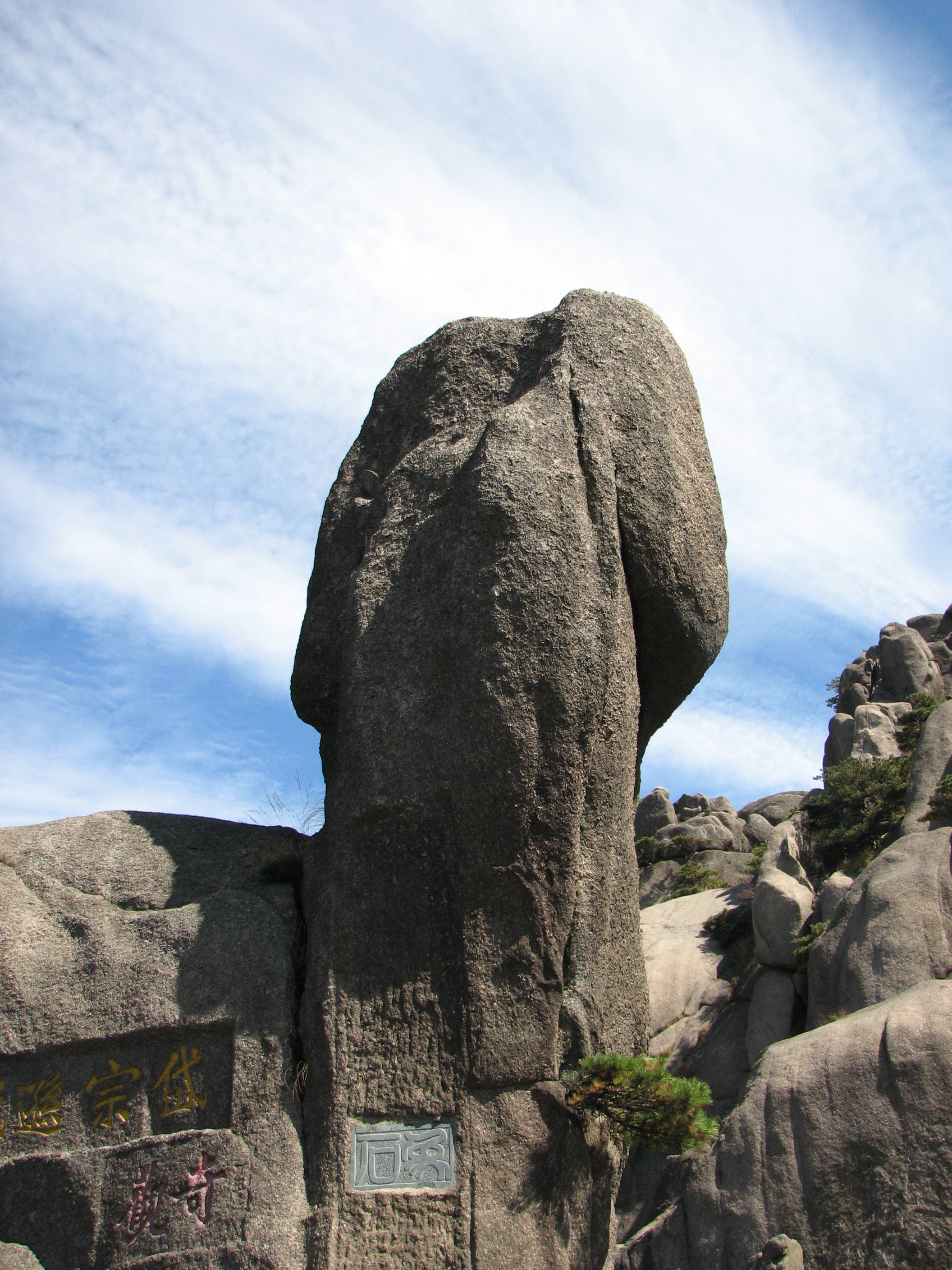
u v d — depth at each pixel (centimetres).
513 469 540
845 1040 1236
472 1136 476
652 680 626
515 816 505
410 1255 454
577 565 536
